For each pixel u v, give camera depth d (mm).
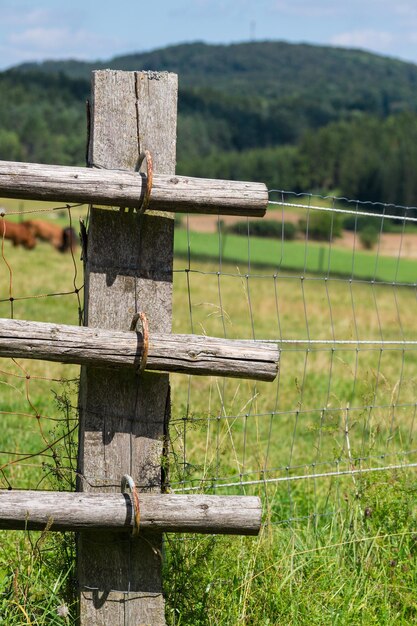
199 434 7129
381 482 5492
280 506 6051
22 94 167750
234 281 37531
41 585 4328
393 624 4609
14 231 42781
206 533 3930
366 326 24062
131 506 3803
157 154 3961
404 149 147375
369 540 5191
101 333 3738
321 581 4754
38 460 7273
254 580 4637
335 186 149625
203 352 3816
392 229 107250
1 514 3686
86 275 4031
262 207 3898
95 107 3922
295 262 68250
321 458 7879
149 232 3971
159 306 3996
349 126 158750
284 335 20797
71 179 3699
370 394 5738
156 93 3955
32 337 3648
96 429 4000
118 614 4047
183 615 4332
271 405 10930
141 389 4020
